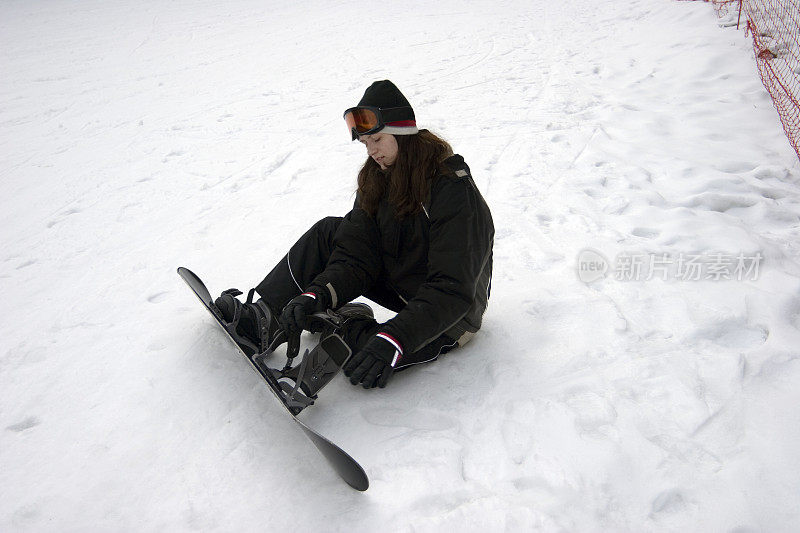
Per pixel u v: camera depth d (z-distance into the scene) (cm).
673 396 200
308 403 196
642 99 575
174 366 237
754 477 166
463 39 970
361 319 208
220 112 713
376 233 213
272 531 162
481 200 199
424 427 194
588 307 256
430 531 157
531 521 157
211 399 216
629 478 169
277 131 616
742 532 153
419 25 1139
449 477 173
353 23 1243
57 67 1052
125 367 242
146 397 221
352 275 210
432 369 221
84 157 597
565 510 160
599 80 659
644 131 493
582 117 545
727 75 599
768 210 344
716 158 427
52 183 530
